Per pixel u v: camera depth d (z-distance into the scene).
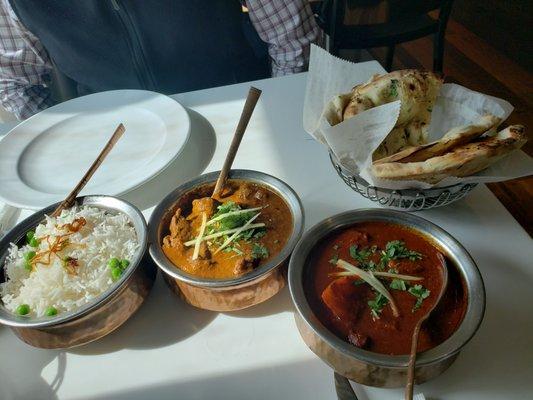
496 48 3.23
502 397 0.61
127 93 1.39
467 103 0.99
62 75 1.95
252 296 0.72
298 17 1.67
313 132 0.97
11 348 0.77
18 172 1.14
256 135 1.18
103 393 0.69
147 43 1.68
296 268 0.68
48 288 0.73
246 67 1.84
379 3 2.13
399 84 0.98
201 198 0.88
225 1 1.64
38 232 0.83
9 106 1.86
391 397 0.63
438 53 2.44
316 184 1.01
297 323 0.70
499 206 0.89
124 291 0.72
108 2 1.57
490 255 0.80
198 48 1.72
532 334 0.68
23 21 1.61
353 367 0.59
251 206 0.85
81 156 1.19
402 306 0.65
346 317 0.64
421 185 0.81
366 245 0.75
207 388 0.67
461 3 3.81
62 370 0.73
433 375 0.60
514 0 3.56
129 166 1.13
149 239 0.78
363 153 0.88
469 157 0.77
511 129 0.82
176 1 1.58
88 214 0.86
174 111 1.26
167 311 0.79
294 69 1.78
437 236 0.72
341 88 1.11
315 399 0.64
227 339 0.73
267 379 0.67
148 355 0.73
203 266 0.74
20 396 0.70
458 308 0.63
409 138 0.99
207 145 1.18
